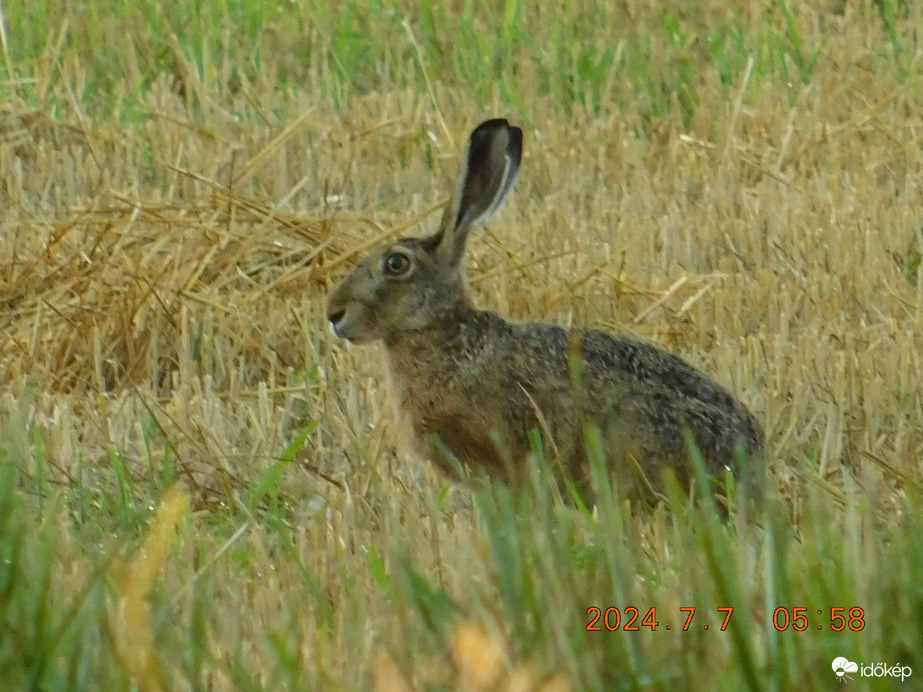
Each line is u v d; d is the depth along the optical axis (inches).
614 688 326.6
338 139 915.4
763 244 772.0
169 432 573.9
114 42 1055.6
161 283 695.1
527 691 316.2
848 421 581.6
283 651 344.8
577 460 513.7
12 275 704.4
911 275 757.9
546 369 515.5
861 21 1110.4
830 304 700.7
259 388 599.8
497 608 360.5
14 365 630.5
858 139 921.5
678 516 402.9
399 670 337.1
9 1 1070.4
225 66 1024.9
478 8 1141.7
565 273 731.4
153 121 939.3
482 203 535.5
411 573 365.7
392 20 1099.3
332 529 474.9
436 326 525.7
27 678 325.7
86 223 727.1
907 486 418.0
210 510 520.7
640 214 826.8
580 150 914.1
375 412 599.8
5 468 401.1
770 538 362.0
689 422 505.7
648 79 1044.5
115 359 652.7
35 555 399.2
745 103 1000.2
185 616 396.2
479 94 1008.2
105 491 515.2
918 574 348.2
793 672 322.0
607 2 1125.1
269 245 734.5
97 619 358.0
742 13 1122.7
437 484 541.3
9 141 880.3
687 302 690.8
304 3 1111.6
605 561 371.6
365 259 534.6
